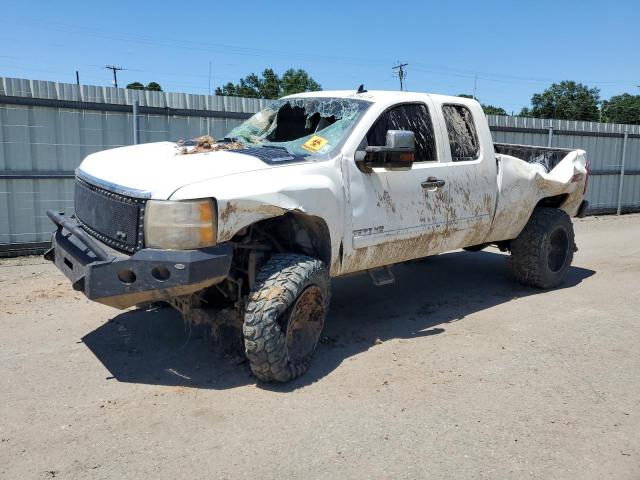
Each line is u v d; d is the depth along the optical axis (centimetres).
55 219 455
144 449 331
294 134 544
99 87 846
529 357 474
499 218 605
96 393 399
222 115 941
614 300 640
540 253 655
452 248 573
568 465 325
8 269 729
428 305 620
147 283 366
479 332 533
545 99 6781
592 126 1381
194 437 345
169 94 898
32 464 315
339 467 318
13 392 398
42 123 813
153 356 463
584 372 447
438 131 540
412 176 506
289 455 328
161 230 366
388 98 509
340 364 454
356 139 470
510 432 358
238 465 318
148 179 387
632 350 493
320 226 446
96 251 388
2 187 798
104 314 558
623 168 1440
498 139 1262
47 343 486
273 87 5894
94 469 312
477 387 418
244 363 450
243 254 434
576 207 722
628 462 329
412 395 403
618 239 1056
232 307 446
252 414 372
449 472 315
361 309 604
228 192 379
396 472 314
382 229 485
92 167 448
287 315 408
